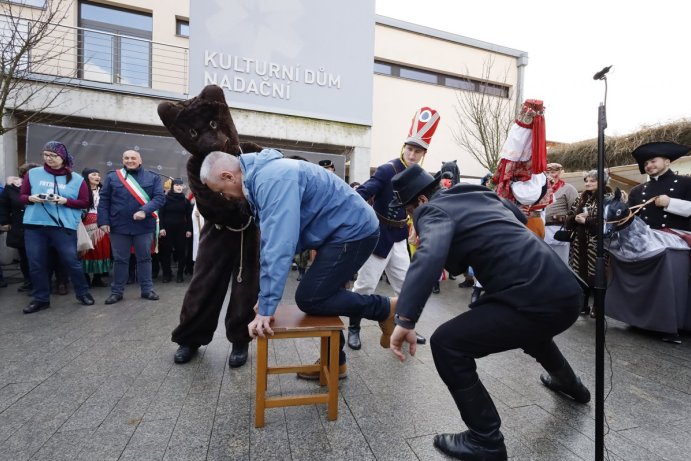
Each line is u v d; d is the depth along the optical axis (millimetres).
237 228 2568
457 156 11516
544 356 2012
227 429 1892
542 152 2945
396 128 10766
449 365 1634
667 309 3291
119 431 1862
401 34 10734
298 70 8133
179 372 2549
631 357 2969
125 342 3102
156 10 8586
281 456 1688
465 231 1601
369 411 2080
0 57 5129
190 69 7410
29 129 6402
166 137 7047
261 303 1813
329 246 2021
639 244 3475
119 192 4332
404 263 3152
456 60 11414
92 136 6703
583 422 1995
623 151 6449
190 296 2639
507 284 1556
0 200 4855
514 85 12180
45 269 4035
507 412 2084
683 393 2346
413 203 1862
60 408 2072
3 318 3736
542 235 3391
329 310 2053
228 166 1916
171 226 5664
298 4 8055
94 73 8039
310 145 8828
